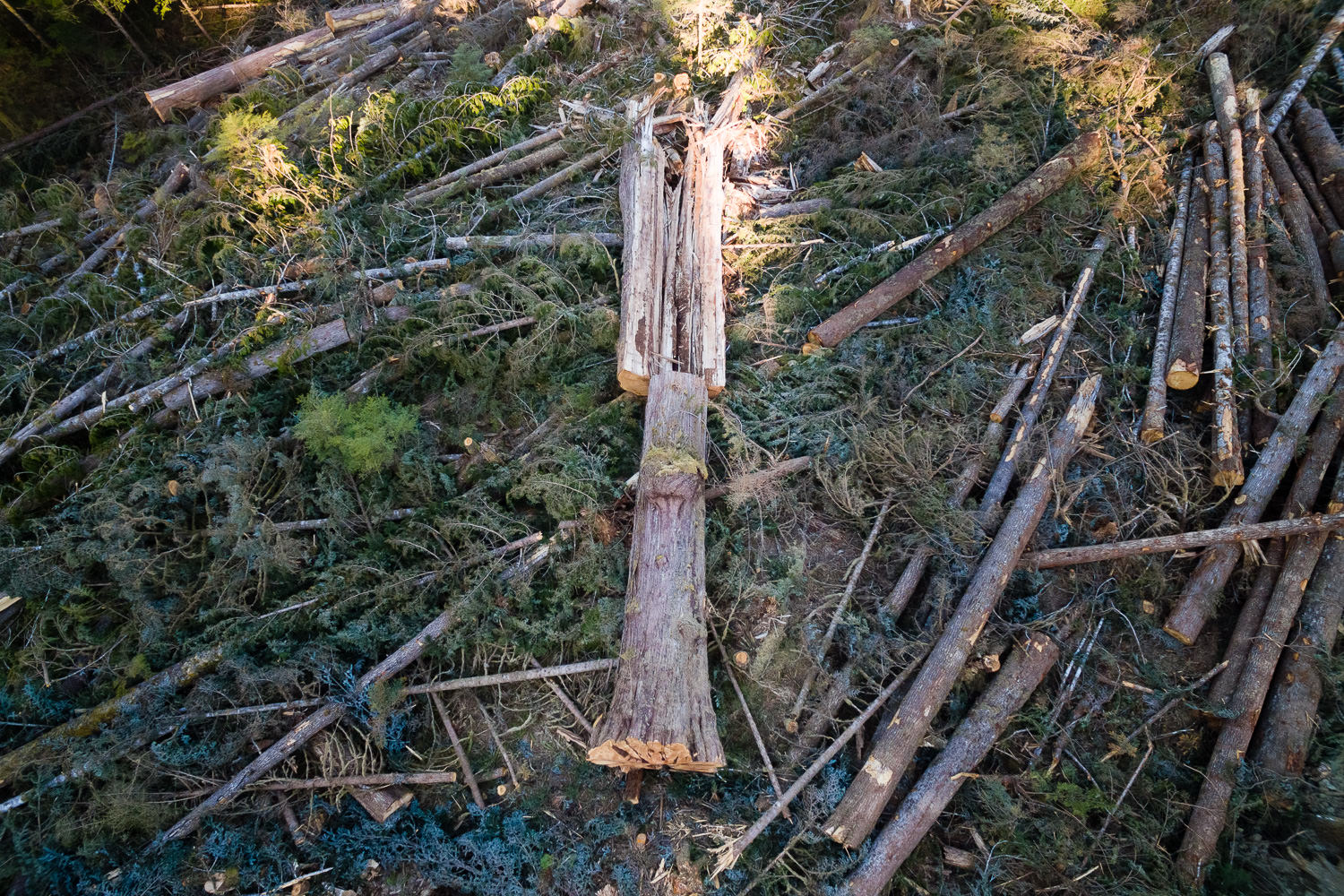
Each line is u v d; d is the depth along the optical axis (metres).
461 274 5.63
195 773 3.89
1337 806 3.67
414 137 6.53
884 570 4.52
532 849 3.84
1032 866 3.71
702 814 3.86
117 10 7.80
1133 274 5.49
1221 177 5.71
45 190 6.95
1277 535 4.23
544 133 6.69
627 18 7.70
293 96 7.53
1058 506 4.53
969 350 5.18
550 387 5.18
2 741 4.05
